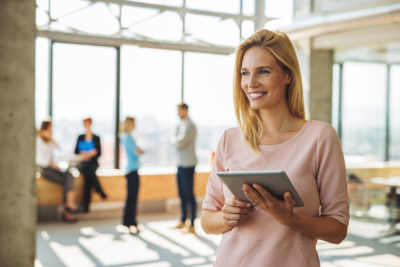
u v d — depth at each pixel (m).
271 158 1.29
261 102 1.27
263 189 1.08
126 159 5.93
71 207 6.48
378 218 6.22
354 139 9.27
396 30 5.70
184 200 6.18
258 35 1.29
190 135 5.87
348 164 7.59
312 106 7.14
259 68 1.26
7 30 3.50
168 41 7.55
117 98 7.28
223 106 8.05
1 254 3.54
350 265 4.41
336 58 8.48
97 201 6.80
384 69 9.47
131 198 5.92
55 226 6.32
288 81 1.30
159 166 7.67
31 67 3.61
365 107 9.34
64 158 6.98
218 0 7.93
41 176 6.40
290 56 1.26
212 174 1.45
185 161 5.92
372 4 5.62
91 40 6.87
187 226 6.16
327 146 1.22
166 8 7.50
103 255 4.82
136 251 5.00
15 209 3.58
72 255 4.83
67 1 6.76
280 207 1.09
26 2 3.56
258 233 1.24
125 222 5.93
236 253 1.26
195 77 7.82
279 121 1.32
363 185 6.45
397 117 9.81
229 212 1.23
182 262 4.56
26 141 3.61
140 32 7.33
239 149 1.37
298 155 1.25
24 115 3.59
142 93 7.44
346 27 6.10
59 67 6.88
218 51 7.90
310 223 1.15
